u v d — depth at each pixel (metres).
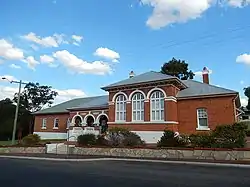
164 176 9.88
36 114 47.06
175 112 27.47
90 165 13.92
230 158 15.01
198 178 9.41
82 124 37.97
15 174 10.72
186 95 27.78
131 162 15.42
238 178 9.43
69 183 8.51
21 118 58.97
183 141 17.83
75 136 29.89
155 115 27.36
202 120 26.64
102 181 8.83
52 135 43.66
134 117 28.66
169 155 17.00
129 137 20.69
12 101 60.88
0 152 25.39
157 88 27.66
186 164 14.25
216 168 12.44
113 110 30.14
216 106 25.98
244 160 14.53
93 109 37.34
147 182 8.59
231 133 15.99
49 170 11.90
